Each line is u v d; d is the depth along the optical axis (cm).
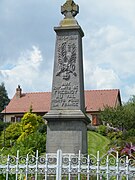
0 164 935
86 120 1395
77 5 1480
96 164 904
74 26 1434
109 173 885
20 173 922
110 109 4956
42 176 1049
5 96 8906
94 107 6053
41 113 6259
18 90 6750
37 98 6612
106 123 4912
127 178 881
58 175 900
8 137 4478
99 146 3281
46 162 916
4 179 963
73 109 1370
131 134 3969
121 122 4738
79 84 1393
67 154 1292
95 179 985
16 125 4625
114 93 6366
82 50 1490
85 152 1395
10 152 1438
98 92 6431
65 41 1437
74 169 902
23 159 1014
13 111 6397
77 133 1338
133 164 970
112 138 3959
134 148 1538
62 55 1427
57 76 1413
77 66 1410
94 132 4494
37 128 4300
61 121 1356
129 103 5909
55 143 1345
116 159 898
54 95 1397
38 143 2569
